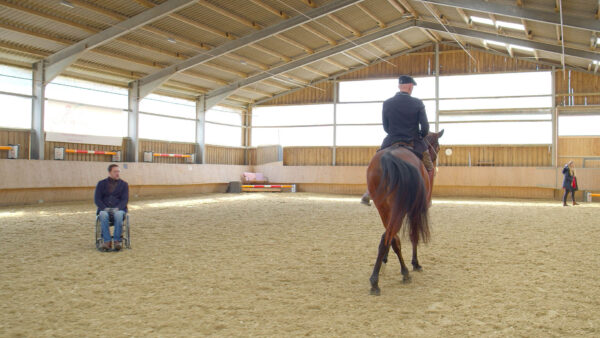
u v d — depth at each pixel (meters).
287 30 15.59
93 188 15.52
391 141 4.51
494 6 11.64
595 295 4.09
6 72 13.51
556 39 14.38
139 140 17.72
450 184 19.20
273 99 22.39
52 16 11.64
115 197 6.60
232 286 4.43
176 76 17.48
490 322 3.36
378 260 4.14
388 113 4.58
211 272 5.03
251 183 21.66
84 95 15.72
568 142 17.89
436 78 19.52
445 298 3.99
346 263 5.52
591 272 5.01
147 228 8.54
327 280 4.68
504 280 4.66
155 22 13.12
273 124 22.41
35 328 3.24
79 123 15.45
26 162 13.38
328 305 3.79
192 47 15.08
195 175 19.25
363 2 14.66
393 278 4.75
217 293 4.18
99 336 3.09
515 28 14.47
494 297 4.03
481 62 19.02
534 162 18.38
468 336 3.08
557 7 10.95
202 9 12.91
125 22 12.28
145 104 17.91
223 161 21.64
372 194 4.23
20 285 4.41
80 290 4.27
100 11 11.65
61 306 3.76
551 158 18.09
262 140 22.64
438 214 11.47
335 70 20.88
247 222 9.53
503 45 17.36
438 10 15.02
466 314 3.55
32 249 6.34
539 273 4.98
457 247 6.62
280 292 4.21
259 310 3.67
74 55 13.21
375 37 17.02
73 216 10.42
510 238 7.49
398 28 16.81
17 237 7.39
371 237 7.59
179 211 11.78
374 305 3.79
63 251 6.22
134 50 14.61
